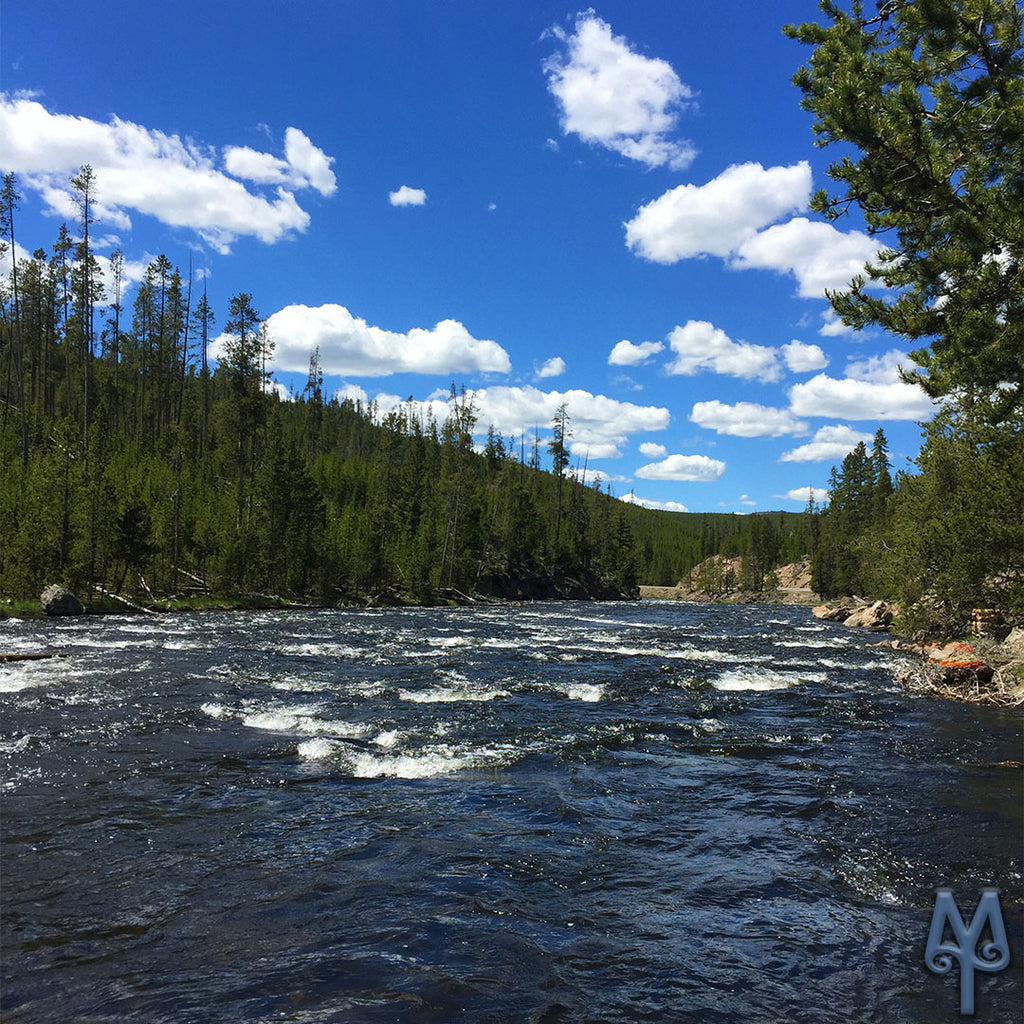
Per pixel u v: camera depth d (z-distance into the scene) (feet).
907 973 18.69
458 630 125.70
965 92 31.01
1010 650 76.59
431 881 23.77
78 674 62.44
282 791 32.96
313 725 45.68
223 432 256.93
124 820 28.68
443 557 250.37
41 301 267.80
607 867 25.44
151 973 17.63
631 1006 16.79
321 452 377.91
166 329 322.14
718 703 59.21
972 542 82.12
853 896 23.38
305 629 115.44
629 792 34.58
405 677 67.72
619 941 20.08
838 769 39.52
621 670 77.15
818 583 376.89
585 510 438.40
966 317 33.35
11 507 135.13
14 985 16.96
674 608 265.54
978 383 35.88
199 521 179.52
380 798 32.42
